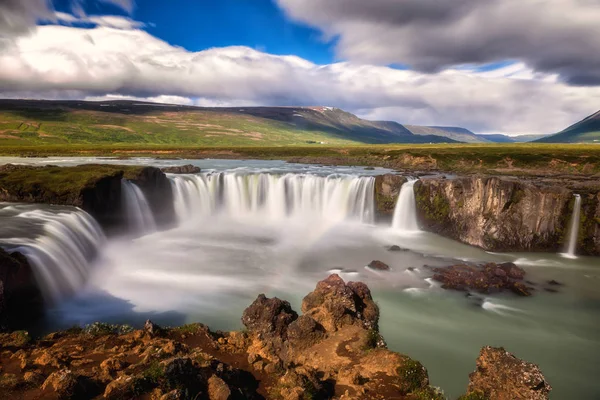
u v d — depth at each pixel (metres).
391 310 30.72
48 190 42.06
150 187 53.41
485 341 26.52
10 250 26.45
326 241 50.88
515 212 47.62
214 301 31.33
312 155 140.25
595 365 24.17
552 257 45.84
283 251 46.09
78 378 11.91
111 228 45.50
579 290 35.62
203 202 62.06
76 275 31.98
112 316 27.52
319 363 17.06
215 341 19.89
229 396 12.63
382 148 153.38
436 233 54.25
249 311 21.64
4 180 44.22
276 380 15.91
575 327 28.80
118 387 11.45
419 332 27.45
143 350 16.80
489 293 34.16
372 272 39.25
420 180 57.28
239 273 38.34
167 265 39.81
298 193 65.19
